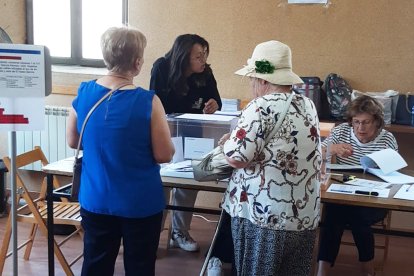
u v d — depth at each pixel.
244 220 1.90
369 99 2.81
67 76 4.17
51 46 4.50
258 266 1.87
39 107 2.07
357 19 3.62
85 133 1.94
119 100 1.88
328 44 3.70
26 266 3.10
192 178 2.37
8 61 2.01
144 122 1.88
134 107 1.87
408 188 2.35
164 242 3.55
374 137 2.84
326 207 2.72
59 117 4.11
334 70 3.72
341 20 3.64
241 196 1.90
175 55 3.01
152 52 4.01
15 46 2.00
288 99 1.84
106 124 1.88
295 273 1.93
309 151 1.84
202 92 3.22
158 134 1.91
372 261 3.05
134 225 1.96
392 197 2.21
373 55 3.64
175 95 3.07
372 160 2.60
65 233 3.56
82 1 4.37
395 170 2.57
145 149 1.93
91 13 4.38
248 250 1.90
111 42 1.88
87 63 4.47
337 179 2.50
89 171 1.96
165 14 3.94
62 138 4.14
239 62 3.87
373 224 2.93
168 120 2.57
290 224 1.83
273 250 1.84
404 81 3.62
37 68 2.04
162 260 3.27
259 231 1.85
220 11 3.83
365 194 2.24
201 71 3.08
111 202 1.93
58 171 2.43
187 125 2.56
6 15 4.22
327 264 2.73
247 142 1.80
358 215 2.67
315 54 3.73
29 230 3.66
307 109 1.87
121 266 3.14
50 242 2.57
